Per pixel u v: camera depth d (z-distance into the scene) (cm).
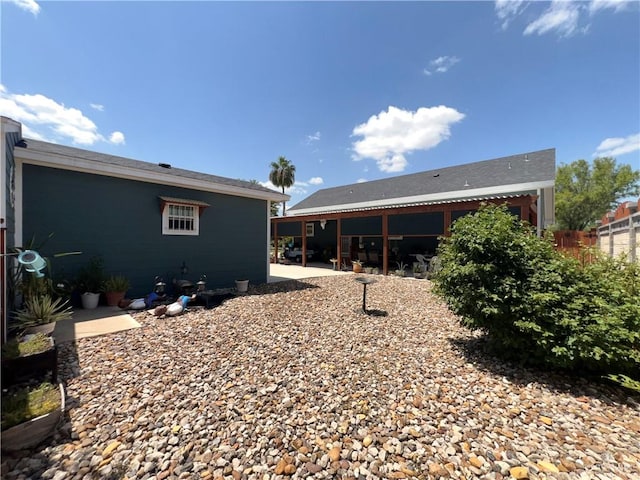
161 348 335
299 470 163
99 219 555
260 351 329
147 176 596
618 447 185
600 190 2473
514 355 309
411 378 274
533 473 162
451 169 1541
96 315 474
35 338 280
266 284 819
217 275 743
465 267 312
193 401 230
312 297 621
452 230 356
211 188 711
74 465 165
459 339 377
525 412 223
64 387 247
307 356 319
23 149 448
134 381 260
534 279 299
